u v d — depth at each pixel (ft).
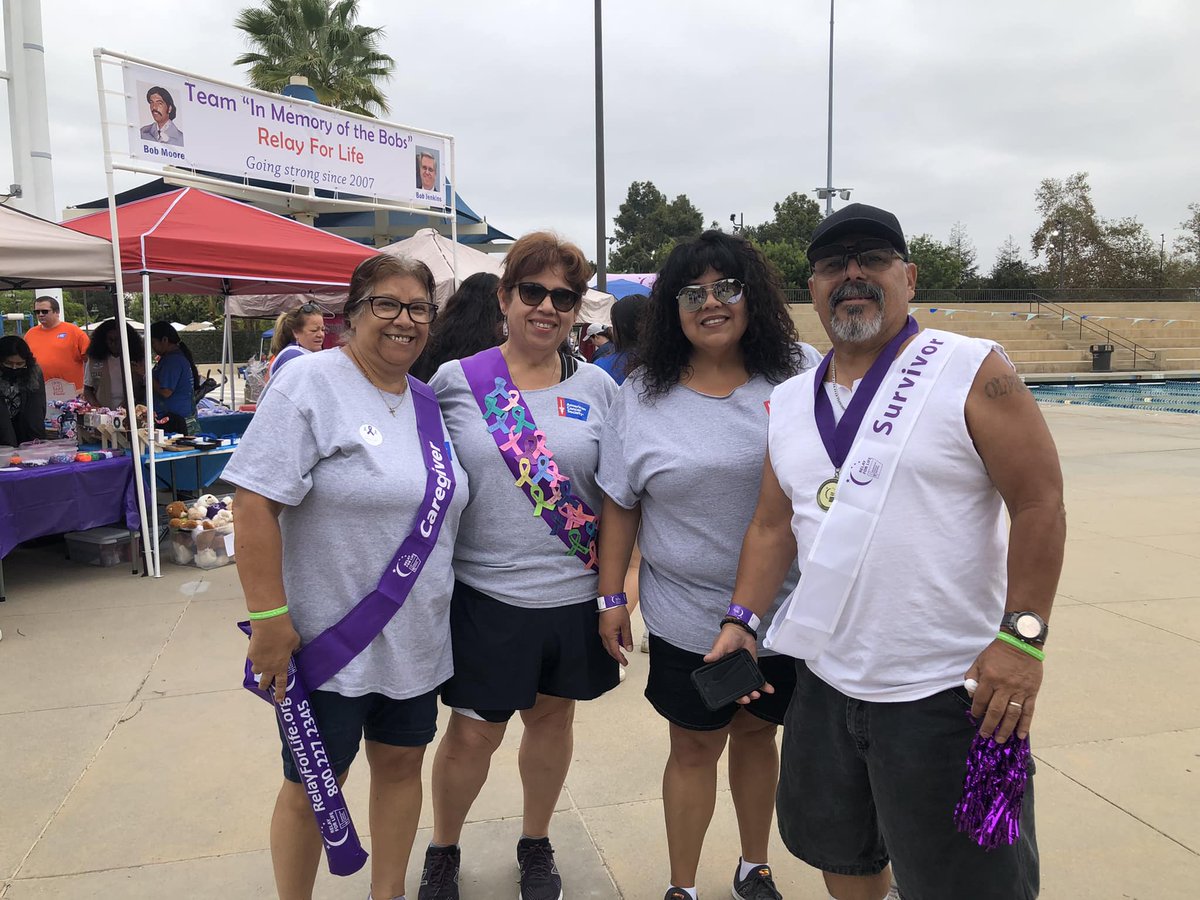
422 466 5.97
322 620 5.77
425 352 8.45
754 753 6.88
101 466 15.88
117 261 15.72
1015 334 90.89
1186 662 11.59
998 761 4.49
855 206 5.12
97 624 13.70
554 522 6.63
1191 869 7.19
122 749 9.55
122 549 17.62
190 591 15.56
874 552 4.80
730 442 6.32
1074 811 8.05
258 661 5.51
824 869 5.67
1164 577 15.51
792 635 5.12
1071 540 18.16
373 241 47.11
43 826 8.02
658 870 7.51
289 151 18.81
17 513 14.53
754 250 6.56
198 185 24.25
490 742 7.00
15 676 11.57
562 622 6.73
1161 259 143.95
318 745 5.69
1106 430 36.55
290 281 18.17
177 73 16.46
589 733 10.06
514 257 6.61
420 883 7.22
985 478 4.73
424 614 6.03
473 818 8.31
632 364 6.91
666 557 6.50
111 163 15.60
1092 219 144.87
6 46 31.40
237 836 7.87
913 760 4.81
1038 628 4.38
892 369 4.94
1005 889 4.77
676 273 6.39
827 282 5.11
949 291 112.68
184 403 22.53
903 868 5.05
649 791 8.80
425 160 22.15
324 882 7.30
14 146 31.94
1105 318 94.32
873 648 4.87
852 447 4.95
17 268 14.88
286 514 5.87
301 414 5.59
